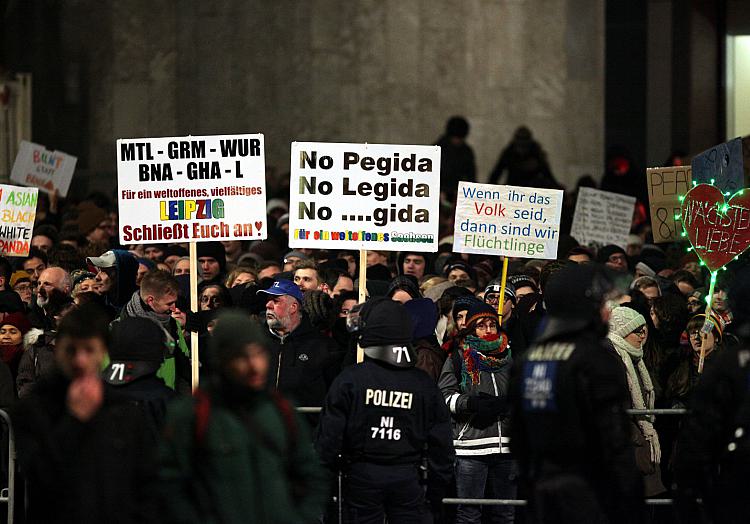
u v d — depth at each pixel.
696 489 9.89
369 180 13.92
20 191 17.02
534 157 29.08
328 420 11.48
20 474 12.88
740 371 9.80
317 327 14.84
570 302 9.66
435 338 14.10
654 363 14.59
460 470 13.37
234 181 14.20
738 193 14.38
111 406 9.02
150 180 14.17
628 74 35.59
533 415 9.70
